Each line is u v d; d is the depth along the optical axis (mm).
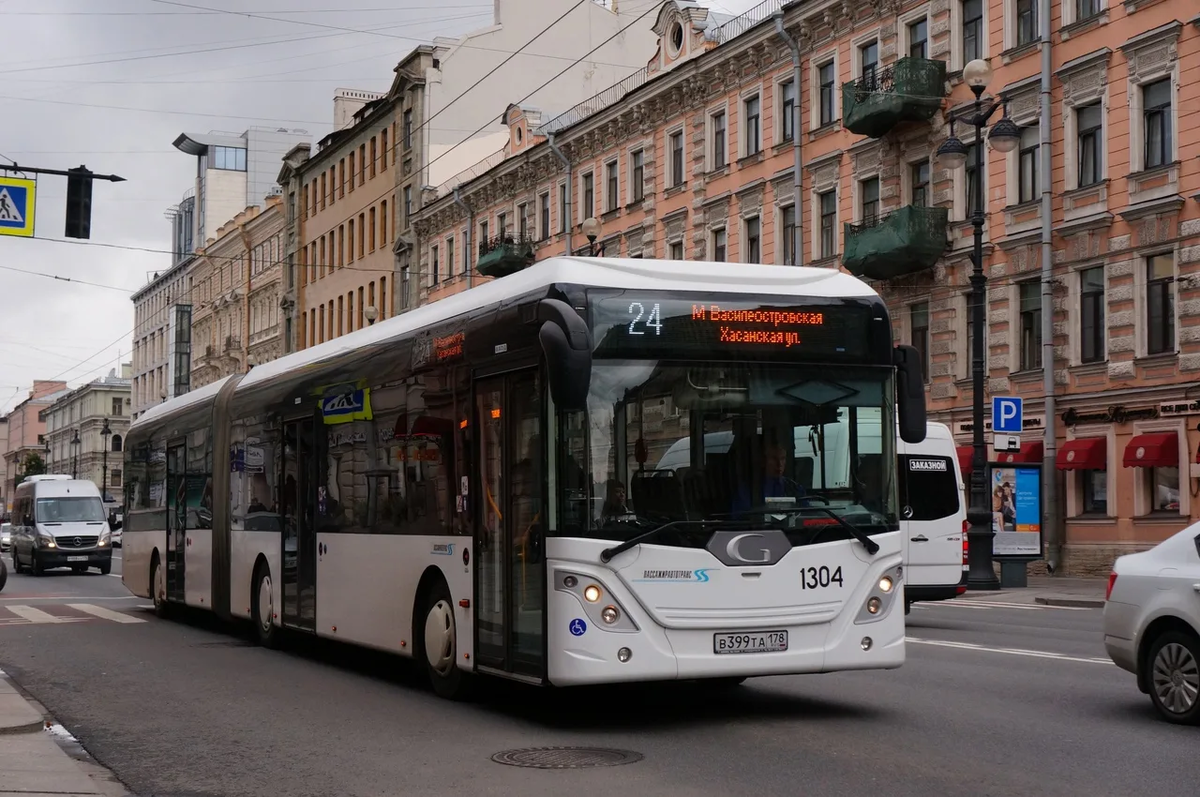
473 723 10531
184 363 109312
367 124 73625
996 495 29156
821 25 40000
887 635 10133
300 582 15422
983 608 23922
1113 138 31266
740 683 12359
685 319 9898
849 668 9977
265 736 10258
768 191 42188
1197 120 29312
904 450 20172
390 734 10141
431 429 11891
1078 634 17703
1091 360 31875
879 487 10234
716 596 9664
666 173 47219
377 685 13180
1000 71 34312
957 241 35406
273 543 16484
